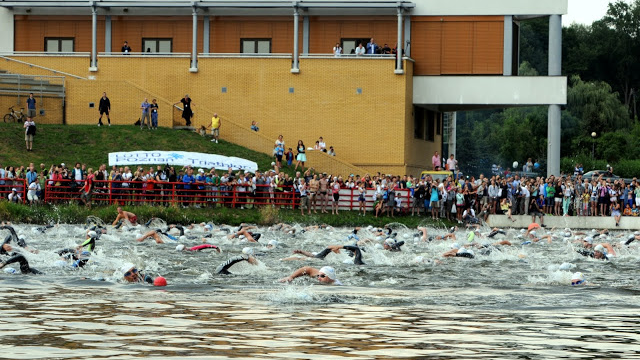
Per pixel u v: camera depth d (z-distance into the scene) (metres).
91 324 14.69
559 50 64.94
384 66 64.88
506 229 48.34
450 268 25.73
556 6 64.88
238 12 67.94
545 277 23.64
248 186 51.84
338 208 53.16
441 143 75.44
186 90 66.62
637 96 136.50
